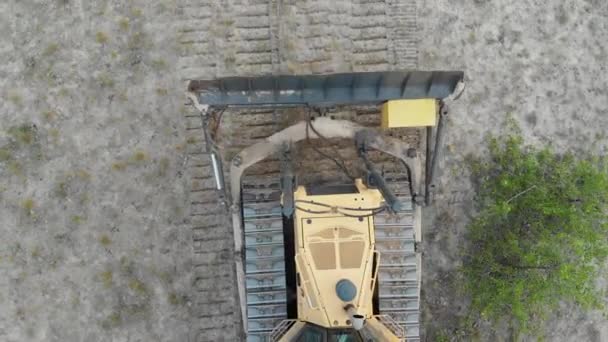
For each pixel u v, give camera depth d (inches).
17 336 383.2
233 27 390.0
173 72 389.4
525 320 386.9
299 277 318.3
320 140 383.9
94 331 384.5
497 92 397.7
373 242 317.1
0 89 386.6
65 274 386.0
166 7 390.3
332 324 294.5
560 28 401.4
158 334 386.3
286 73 389.4
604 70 404.2
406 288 351.9
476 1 398.3
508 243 388.5
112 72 389.1
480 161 396.2
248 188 365.7
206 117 319.0
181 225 388.8
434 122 318.3
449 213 395.9
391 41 393.1
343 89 308.3
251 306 352.5
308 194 333.7
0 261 384.8
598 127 402.0
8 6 388.5
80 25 389.4
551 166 394.6
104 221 387.2
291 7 390.6
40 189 386.3
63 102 387.5
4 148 385.7
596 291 399.2
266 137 388.5
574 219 374.9
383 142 351.9
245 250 357.1
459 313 395.5
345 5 391.9
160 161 388.5
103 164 387.5
